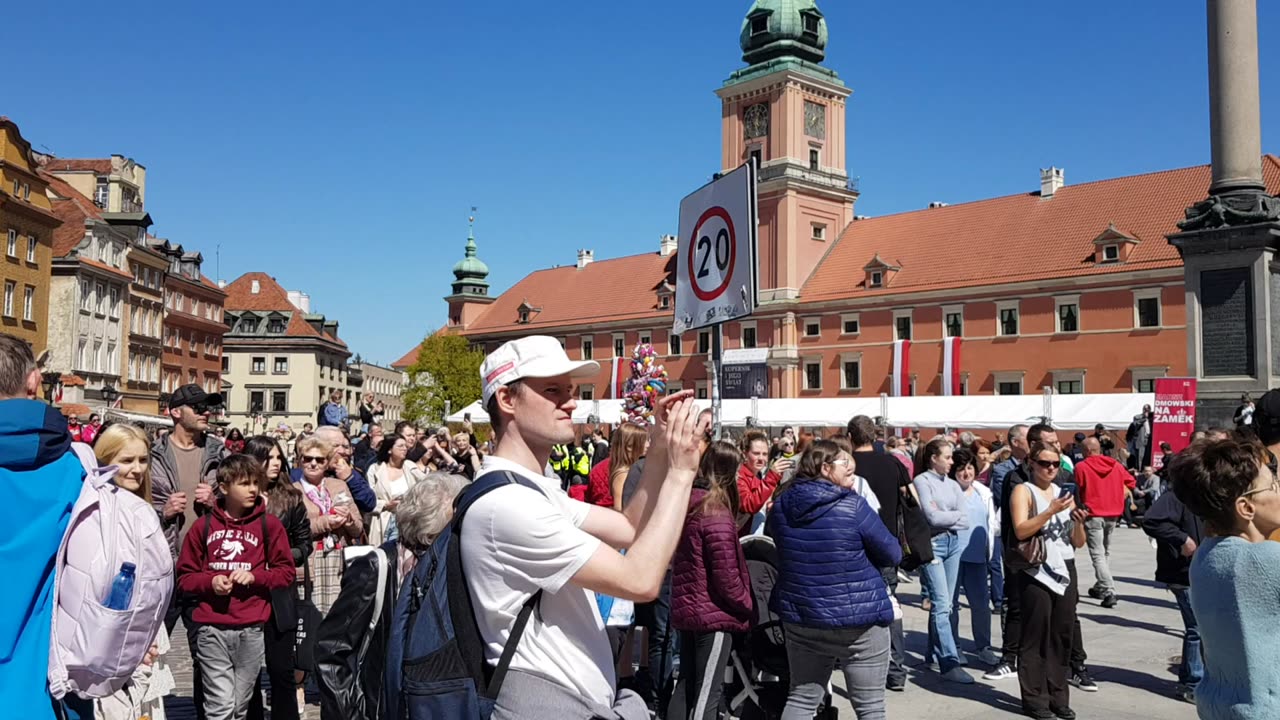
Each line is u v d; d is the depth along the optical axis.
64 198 59.19
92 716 3.67
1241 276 18.22
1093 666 9.30
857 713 6.03
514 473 2.86
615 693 2.90
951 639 8.97
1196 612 3.83
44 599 3.32
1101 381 53.12
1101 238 54.19
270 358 97.56
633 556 2.65
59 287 55.28
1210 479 3.88
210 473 8.09
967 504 9.66
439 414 88.56
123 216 64.81
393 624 2.98
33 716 3.21
